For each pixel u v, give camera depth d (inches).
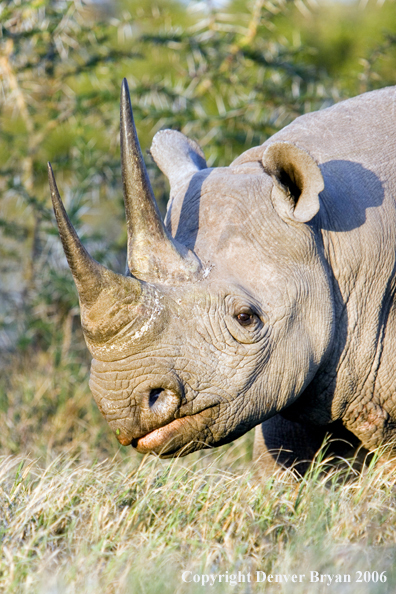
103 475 459.8
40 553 359.3
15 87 990.4
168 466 465.4
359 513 395.2
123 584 326.3
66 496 422.9
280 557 354.6
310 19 1262.3
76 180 1040.2
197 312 415.8
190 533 385.4
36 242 1000.2
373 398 484.7
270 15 997.8
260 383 431.5
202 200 450.6
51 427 761.6
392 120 511.5
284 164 439.5
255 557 362.6
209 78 999.6
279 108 1002.1
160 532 387.2
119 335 405.7
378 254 471.2
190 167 496.4
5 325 971.9
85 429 766.5
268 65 988.6
